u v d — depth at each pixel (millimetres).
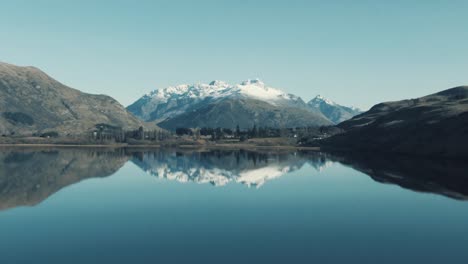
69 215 77188
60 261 50531
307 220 73062
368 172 152250
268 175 151375
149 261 50469
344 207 85312
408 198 95062
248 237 61469
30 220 72750
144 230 65562
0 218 74438
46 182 124812
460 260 50969
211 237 61406
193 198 98000
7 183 120000
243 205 88188
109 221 72062
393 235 62656
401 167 165750
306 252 54031
